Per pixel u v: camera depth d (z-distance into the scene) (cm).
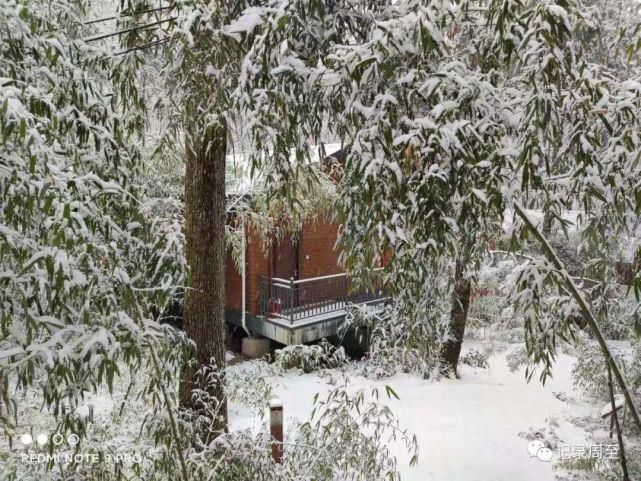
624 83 213
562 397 696
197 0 217
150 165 530
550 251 211
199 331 383
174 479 246
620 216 253
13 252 150
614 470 451
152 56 309
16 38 169
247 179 718
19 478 239
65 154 183
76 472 243
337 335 842
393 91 192
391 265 234
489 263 622
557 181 224
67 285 155
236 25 202
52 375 173
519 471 494
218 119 260
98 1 414
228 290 921
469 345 931
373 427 560
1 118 131
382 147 180
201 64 237
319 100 217
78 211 162
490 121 181
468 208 212
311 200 584
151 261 215
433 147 177
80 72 196
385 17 213
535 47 171
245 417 529
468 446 545
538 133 181
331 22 228
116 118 223
